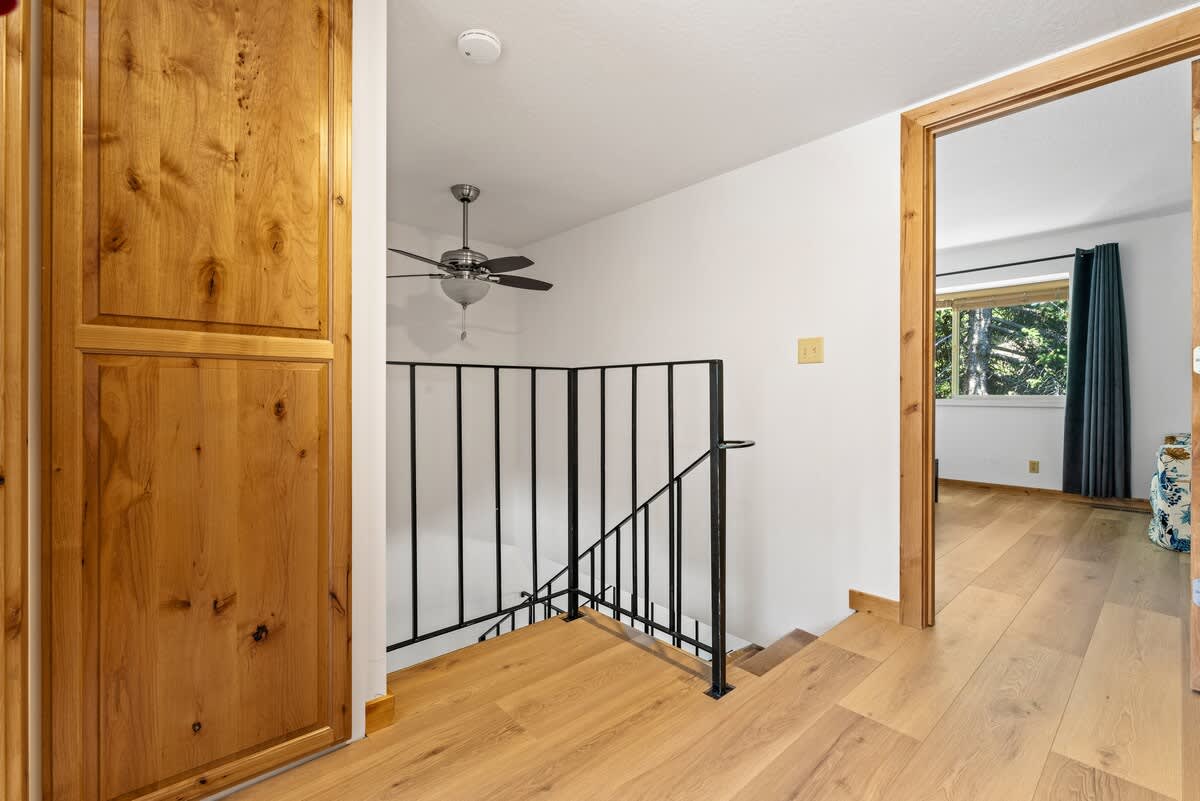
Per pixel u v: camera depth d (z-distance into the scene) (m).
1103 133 2.57
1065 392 4.77
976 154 2.82
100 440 1.05
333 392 1.37
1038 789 1.22
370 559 1.46
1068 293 4.64
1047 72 1.81
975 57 1.83
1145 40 1.63
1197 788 1.21
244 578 1.23
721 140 2.46
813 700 1.59
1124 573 2.72
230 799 1.20
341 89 1.37
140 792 1.10
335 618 1.37
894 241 2.20
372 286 1.47
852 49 1.79
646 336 3.32
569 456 2.22
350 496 1.40
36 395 0.99
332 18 1.36
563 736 1.44
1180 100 2.27
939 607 2.29
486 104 2.15
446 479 4.25
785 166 2.57
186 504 1.15
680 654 1.89
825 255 2.42
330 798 1.22
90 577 1.05
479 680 1.72
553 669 1.79
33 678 0.99
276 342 1.27
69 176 1.01
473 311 4.34
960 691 1.63
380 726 1.47
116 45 1.06
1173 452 3.13
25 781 0.83
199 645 1.17
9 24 0.81
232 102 1.20
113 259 1.06
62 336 1.01
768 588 2.64
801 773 1.29
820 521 2.44
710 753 1.36
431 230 4.02
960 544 3.23
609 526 3.62
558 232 3.99
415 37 1.74
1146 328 4.16
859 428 2.30
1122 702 1.56
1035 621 2.15
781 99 2.10
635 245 3.40
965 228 4.27
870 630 2.07
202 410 1.17
